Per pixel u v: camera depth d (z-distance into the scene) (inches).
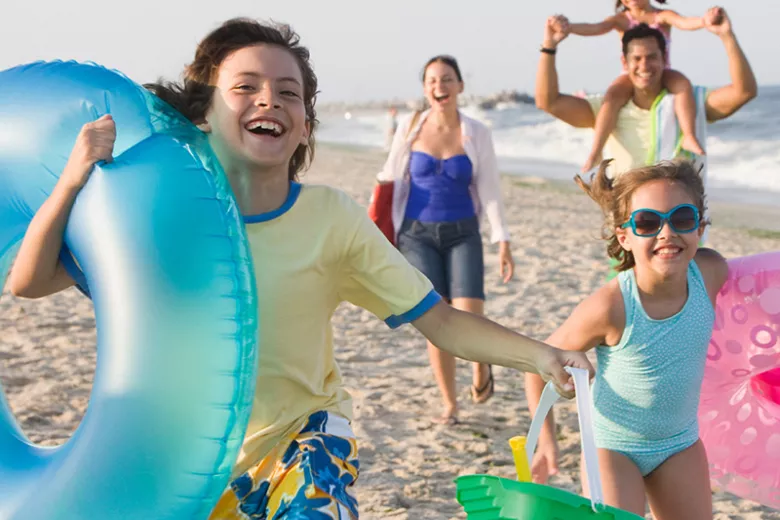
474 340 99.7
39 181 94.3
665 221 116.3
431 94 203.8
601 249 450.6
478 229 206.2
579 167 1010.7
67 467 84.7
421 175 202.7
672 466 123.6
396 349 273.0
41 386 226.7
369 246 99.1
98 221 86.3
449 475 180.4
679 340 119.0
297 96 98.2
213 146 99.3
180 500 83.3
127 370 83.0
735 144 1015.6
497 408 219.6
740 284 134.5
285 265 96.3
